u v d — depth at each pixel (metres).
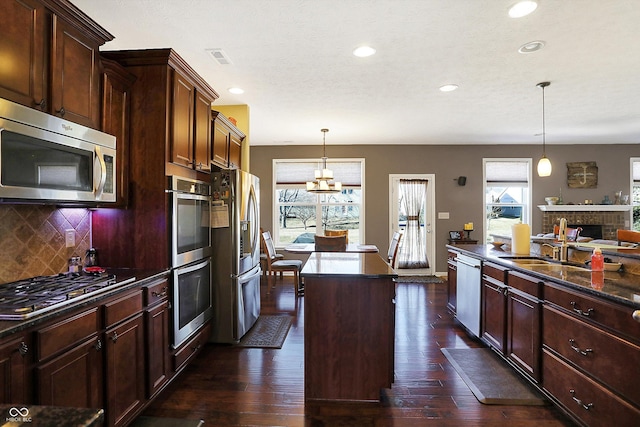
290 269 5.30
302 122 5.26
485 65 3.23
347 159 6.98
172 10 2.32
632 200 6.85
